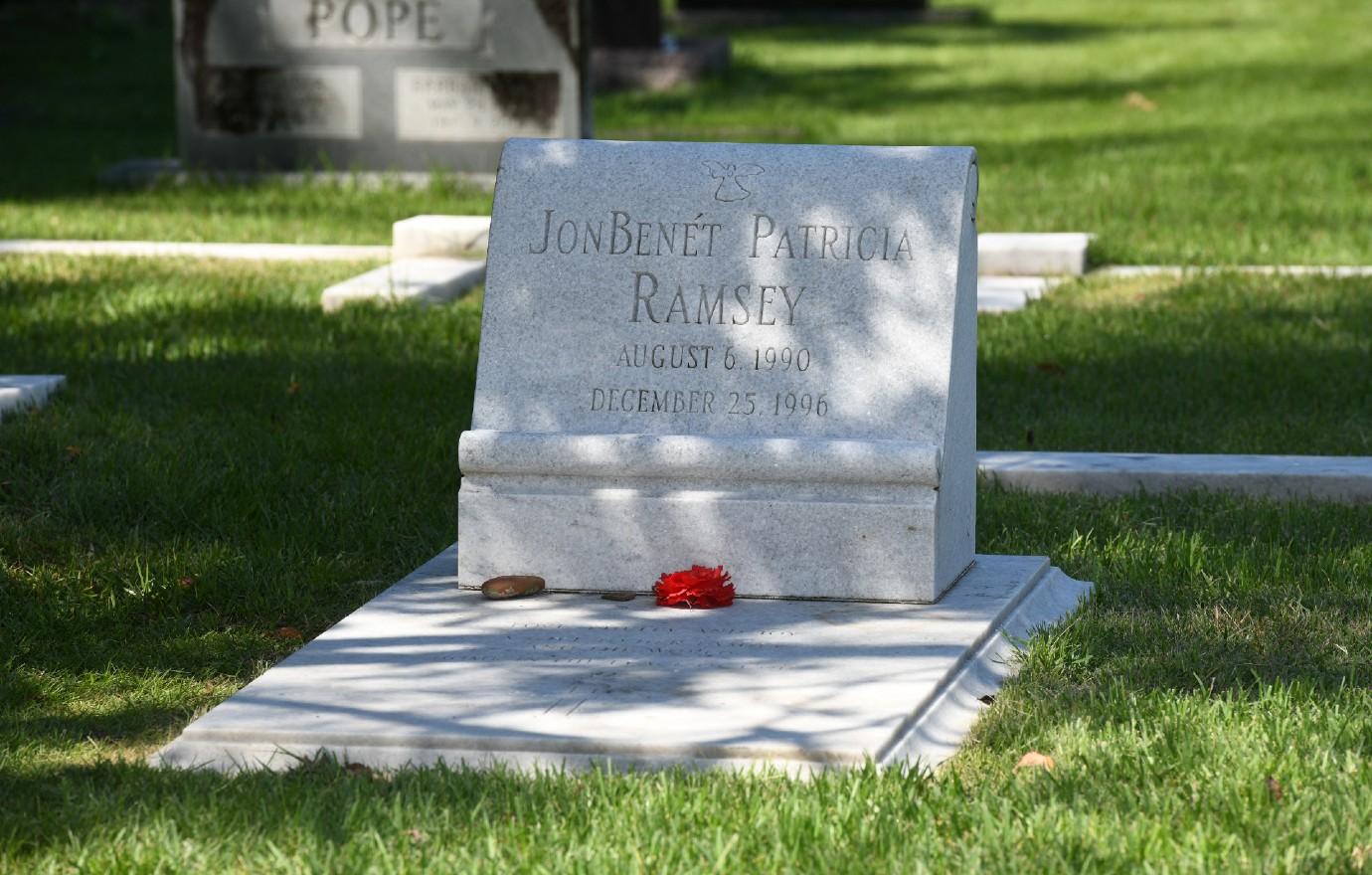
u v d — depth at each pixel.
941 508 5.41
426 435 7.45
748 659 4.85
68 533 6.27
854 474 5.34
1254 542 6.13
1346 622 5.41
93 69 26.00
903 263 5.48
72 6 29.91
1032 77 25.84
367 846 3.79
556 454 5.50
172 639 5.46
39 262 11.59
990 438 7.82
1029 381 8.80
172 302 10.18
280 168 15.27
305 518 6.41
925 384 5.42
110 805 4.02
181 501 6.48
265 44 15.08
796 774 4.13
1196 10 36.66
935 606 5.36
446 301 10.79
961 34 32.41
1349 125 20.17
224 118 15.27
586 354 5.63
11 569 5.95
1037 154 18.00
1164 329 9.86
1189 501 6.79
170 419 7.64
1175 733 4.34
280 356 8.94
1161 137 19.42
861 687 4.60
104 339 9.24
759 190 5.62
